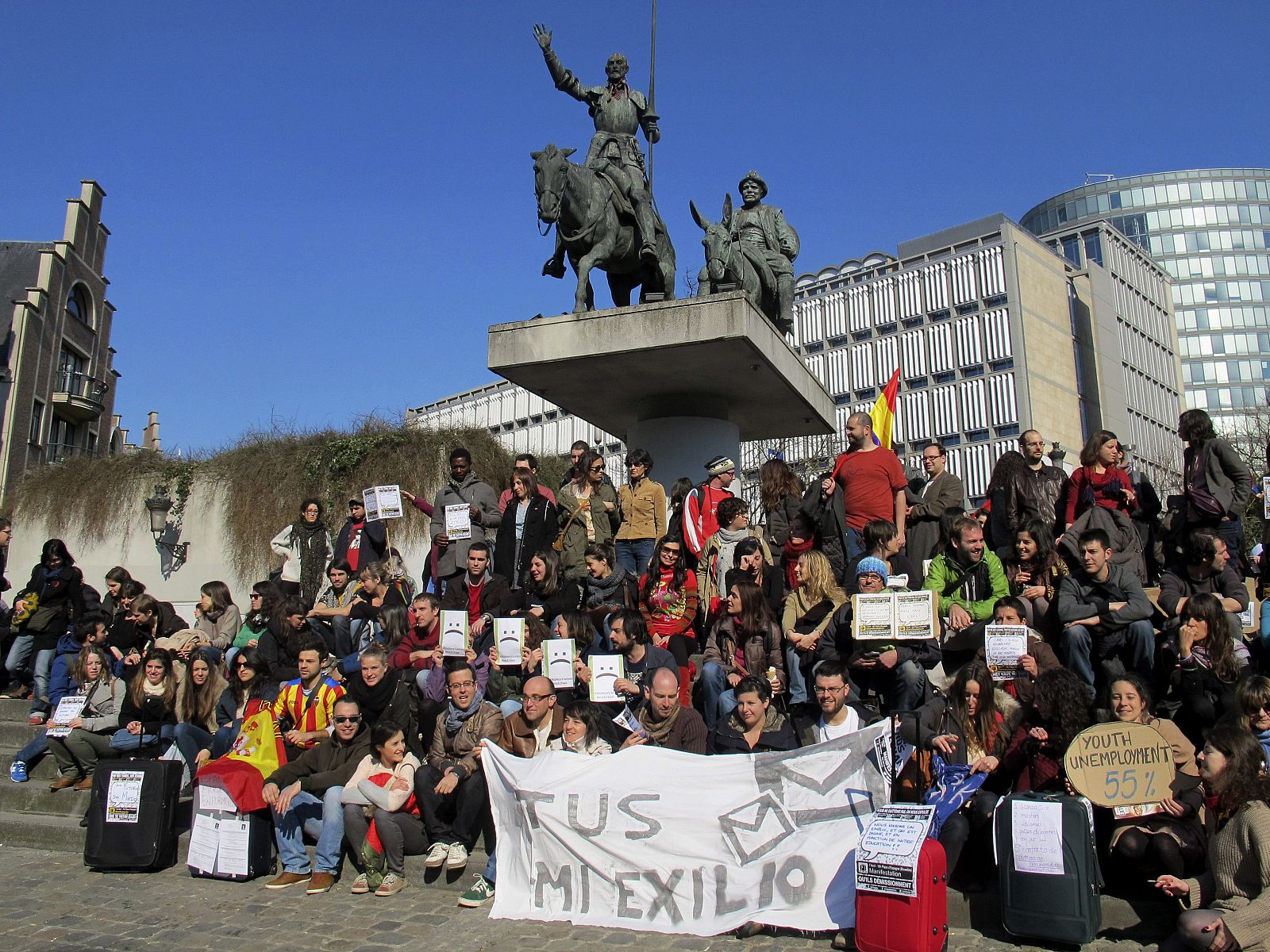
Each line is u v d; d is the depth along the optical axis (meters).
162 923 6.07
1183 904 5.16
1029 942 5.29
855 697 7.07
